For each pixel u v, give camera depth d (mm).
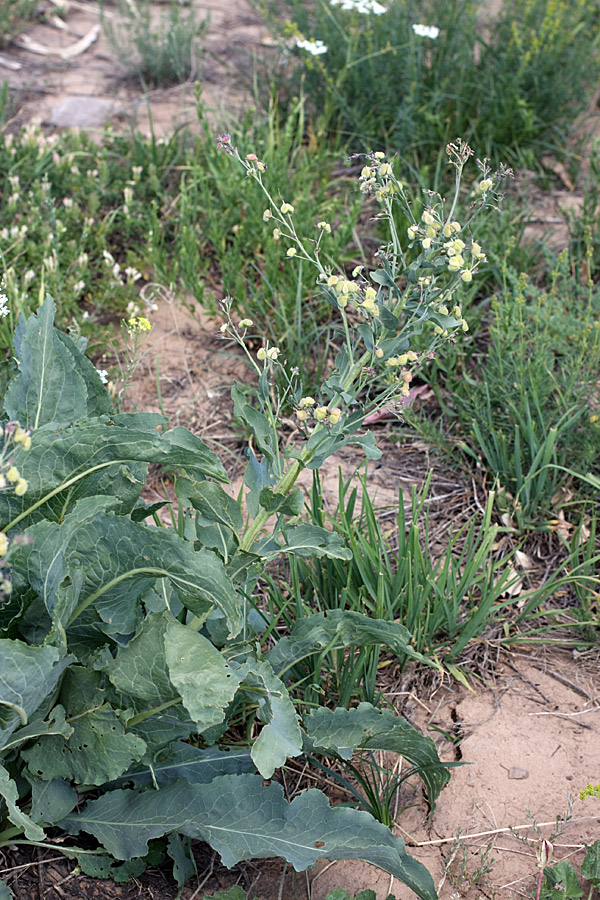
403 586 2574
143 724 1872
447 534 3020
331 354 3719
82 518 1732
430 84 5406
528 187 4863
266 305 3871
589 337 3336
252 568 1981
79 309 3848
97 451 1821
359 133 5168
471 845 2135
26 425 2039
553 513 3059
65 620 1758
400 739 2049
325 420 1732
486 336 3875
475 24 6059
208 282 4227
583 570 2867
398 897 2021
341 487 2643
